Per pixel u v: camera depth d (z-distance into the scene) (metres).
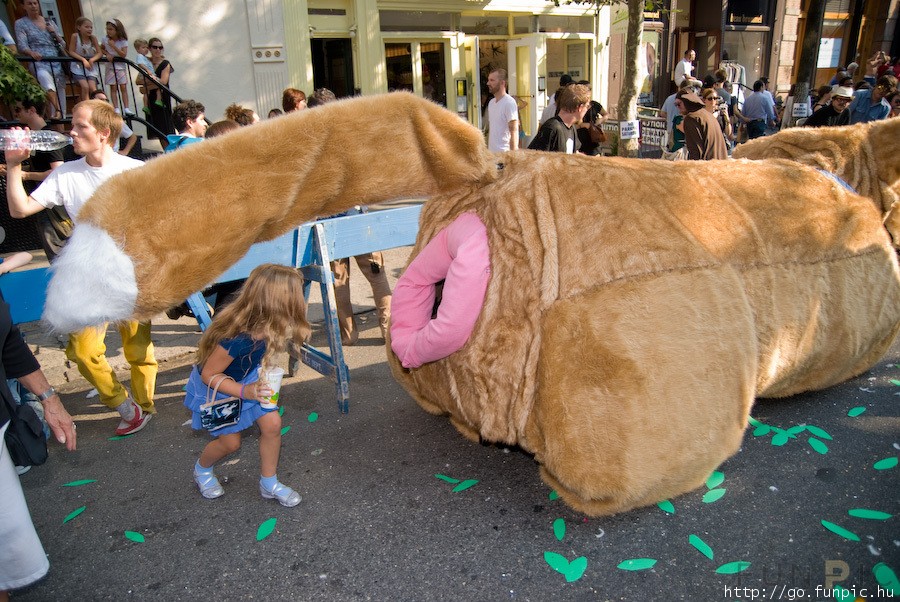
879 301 3.67
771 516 2.97
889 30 20.38
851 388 4.13
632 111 9.37
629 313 2.70
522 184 2.88
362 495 3.29
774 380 3.43
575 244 2.78
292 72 10.99
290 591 2.68
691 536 2.84
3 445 2.20
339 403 4.13
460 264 2.85
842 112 8.93
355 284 6.71
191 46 10.20
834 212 3.46
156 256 2.35
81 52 8.61
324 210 2.74
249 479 3.49
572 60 14.87
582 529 2.95
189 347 5.30
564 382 2.68
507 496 3.23
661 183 3.07
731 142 10.22
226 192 2.44
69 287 2.30
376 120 2.67
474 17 13.39
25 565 2.30
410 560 2.82
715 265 2.94
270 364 2.99
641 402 2.66
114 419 4.25
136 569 2.85
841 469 3.30
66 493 3.43
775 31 17.80
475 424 3.09
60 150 6.01
